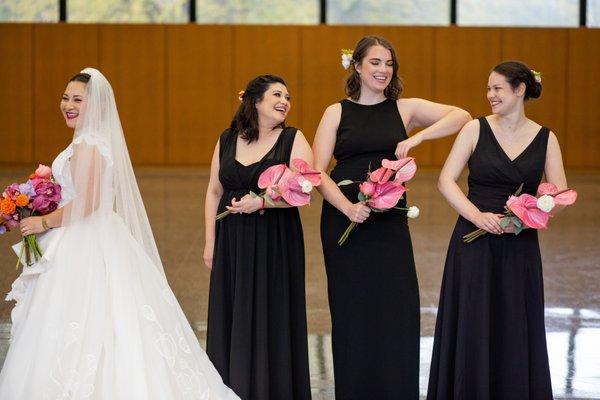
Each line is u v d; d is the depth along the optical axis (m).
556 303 11.88
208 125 32.44
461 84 32.03
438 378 7.38
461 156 7.46
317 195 24.94
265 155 7.41
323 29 31.97
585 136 32.31
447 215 20.28
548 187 7.00
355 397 7.64
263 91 7.43
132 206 7.47
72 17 32.12
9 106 32.19
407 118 7.81
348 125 7.65
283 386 7.30
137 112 32.41
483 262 7.20
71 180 7.22
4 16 32.03
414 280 7.64
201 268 14.05
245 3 32.12
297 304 7.40
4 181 25.59
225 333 7.37
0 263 14.15
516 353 7.20
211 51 32.16
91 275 7.09
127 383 6.86
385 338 7.58
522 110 7.41
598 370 8.96
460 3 31.98
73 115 7.36
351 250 7.57
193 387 7.11
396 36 31.94
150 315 7.16
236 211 7.19
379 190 7.11
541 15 31.97
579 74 32.06
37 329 7.01
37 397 6.80
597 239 17.27
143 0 32.06
